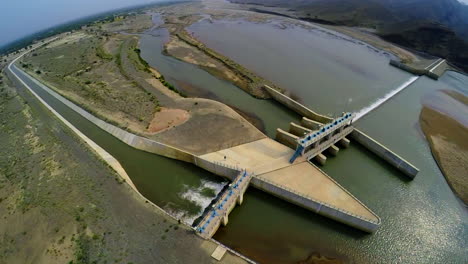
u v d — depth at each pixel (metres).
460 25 158.25
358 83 82.75
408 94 77.12
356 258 33.88
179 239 32.22
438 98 75.62
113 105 63.50
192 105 63.16
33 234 32.81
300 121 62.69
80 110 62.72
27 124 56.94
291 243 35.25
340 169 48.09
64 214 35.09
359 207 37.06
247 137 52.06
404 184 45.31
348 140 52.78
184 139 50.91
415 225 38.25
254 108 67.19
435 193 43.53
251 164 44.31
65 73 83.50
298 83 80.50
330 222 37.78
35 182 40.66
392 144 54.69
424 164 49.44
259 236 35.97
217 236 35.81
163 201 40.72
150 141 50.31
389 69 95.50
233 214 39.00
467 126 61.50
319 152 48.47
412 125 61.50
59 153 46.94
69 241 31.78
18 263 29.97
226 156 46.22
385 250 34.88
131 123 56.56
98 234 32.62
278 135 53.47
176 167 47.28
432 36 119.56
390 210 40.38
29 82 78.44
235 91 75.38
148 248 31.16
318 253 34.16
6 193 39.03
